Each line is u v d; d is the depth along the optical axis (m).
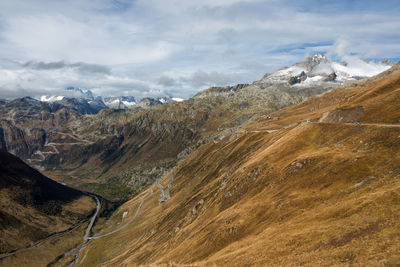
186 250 93.75
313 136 110.81
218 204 119.44
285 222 65.19
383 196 50.75
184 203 187.38
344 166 73.81
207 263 62.12
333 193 66.56
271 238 58.97
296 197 73.94
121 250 198.75
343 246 42.41
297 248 48.78
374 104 113.94
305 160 88.56
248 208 86.38
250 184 107.94
